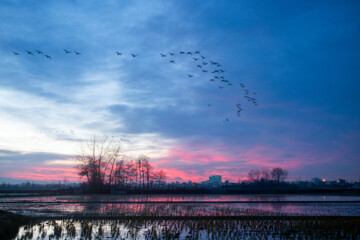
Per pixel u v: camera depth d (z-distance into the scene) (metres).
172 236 19.98
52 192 88.25
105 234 20.69
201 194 87.56
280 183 121.44
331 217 28.33
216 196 74.12
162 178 100.06
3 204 44.16
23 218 25.58
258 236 20.16
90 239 19.28
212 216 28.64
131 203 46.09
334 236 20.12
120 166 86.38
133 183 95.38
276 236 20.19
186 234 20.67
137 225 24.14
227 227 23.16
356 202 48.50
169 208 37.41
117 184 88.25
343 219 27.00
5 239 19.27
